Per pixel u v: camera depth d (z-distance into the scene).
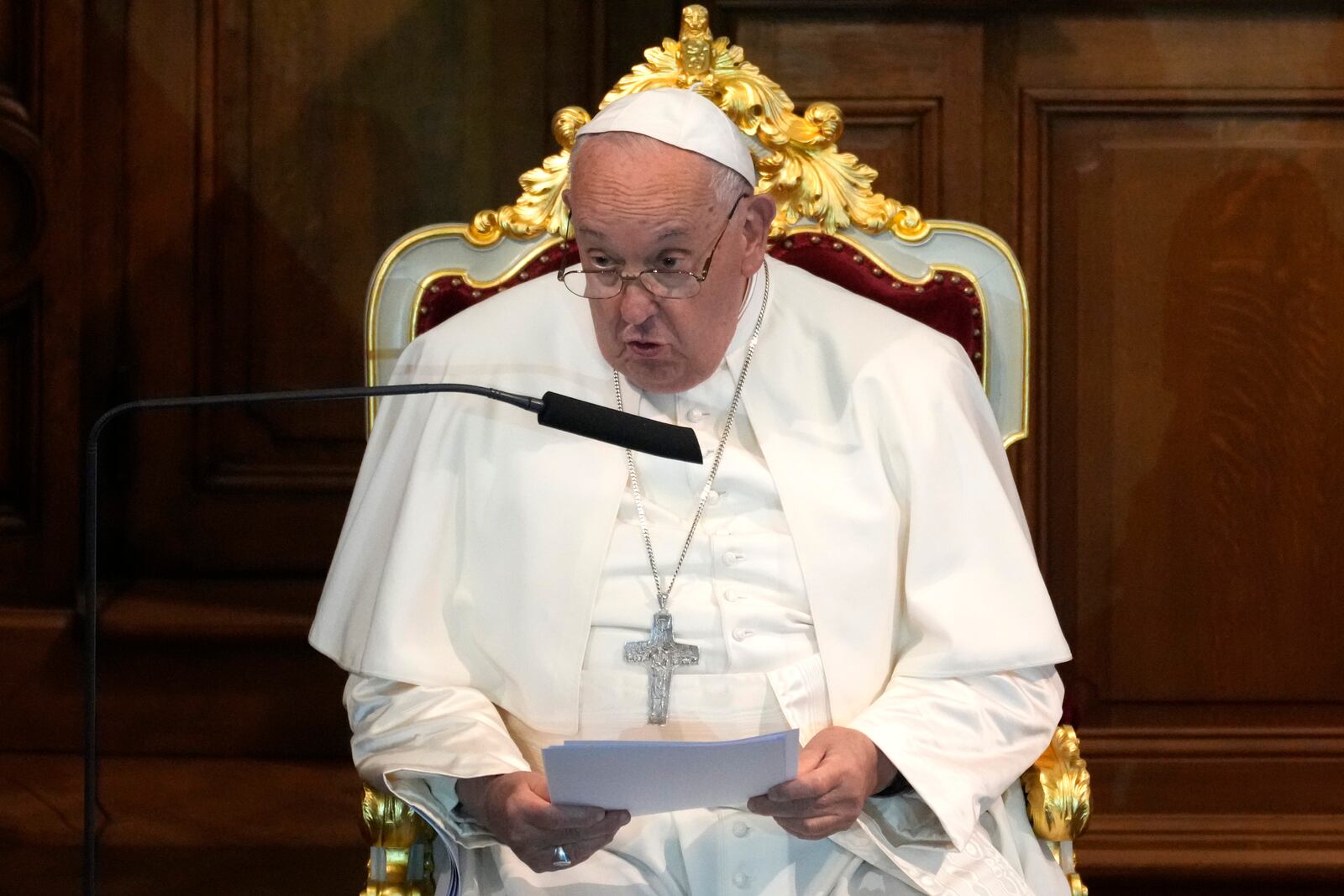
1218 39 12.84
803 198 9.40
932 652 7.93
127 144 14.55
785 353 8.70
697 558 8.20
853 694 8.05
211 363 14.74
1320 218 12.88
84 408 14.62
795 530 8.23
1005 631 7.96
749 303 8.74
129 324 14.72
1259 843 12.56
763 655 8.03
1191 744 12.98
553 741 8.07
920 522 8.23
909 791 7.77
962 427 8.41
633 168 7.64
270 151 14.59
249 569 14.93
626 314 7.75
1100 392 13.05
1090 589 13.10
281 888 12.13
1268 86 12.84
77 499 14.38
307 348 14.74
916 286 9.35
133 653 13.84
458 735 7.58
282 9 14.48
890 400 8.43
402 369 8.85
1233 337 12.98
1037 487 13.09
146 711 13.85
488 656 8.24
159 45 14.49
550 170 9.37
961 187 13.09
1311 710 13.07
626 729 7.98
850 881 7.64
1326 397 12.93
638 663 8.04
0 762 13.72
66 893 11.98
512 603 8.18
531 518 8.27
